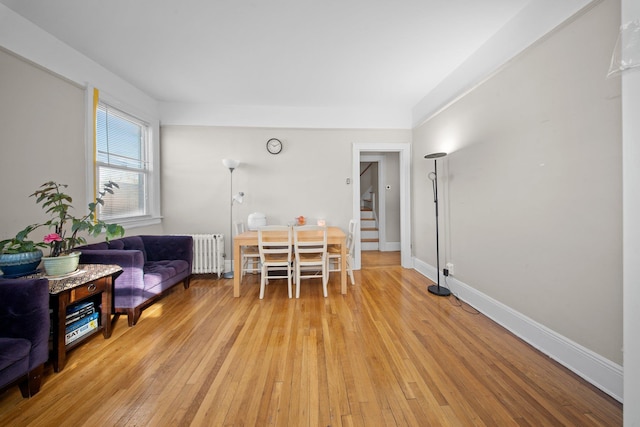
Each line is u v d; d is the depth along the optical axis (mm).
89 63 2531
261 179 3908
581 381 1483
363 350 1809
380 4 1860
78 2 1819
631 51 976
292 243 3057
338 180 4000
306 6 1879
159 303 2709
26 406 1314
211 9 1905
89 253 2180
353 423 1210
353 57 2562
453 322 2229
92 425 1206
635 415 991
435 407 1301
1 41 1818
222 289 3164
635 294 987
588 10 1452
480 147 2402
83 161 2479
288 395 1387
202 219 3832
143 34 2188
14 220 1902
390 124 4004
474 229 2514
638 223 974
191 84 3139
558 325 1669
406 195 4062
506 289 2111
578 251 1537
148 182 3545
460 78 2701
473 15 1974
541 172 1770
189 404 1329
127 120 3195
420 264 3783
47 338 1447
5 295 1351
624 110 1013
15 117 1910
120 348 1848
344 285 2965
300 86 3217
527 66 1871
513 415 1250
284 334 2041
